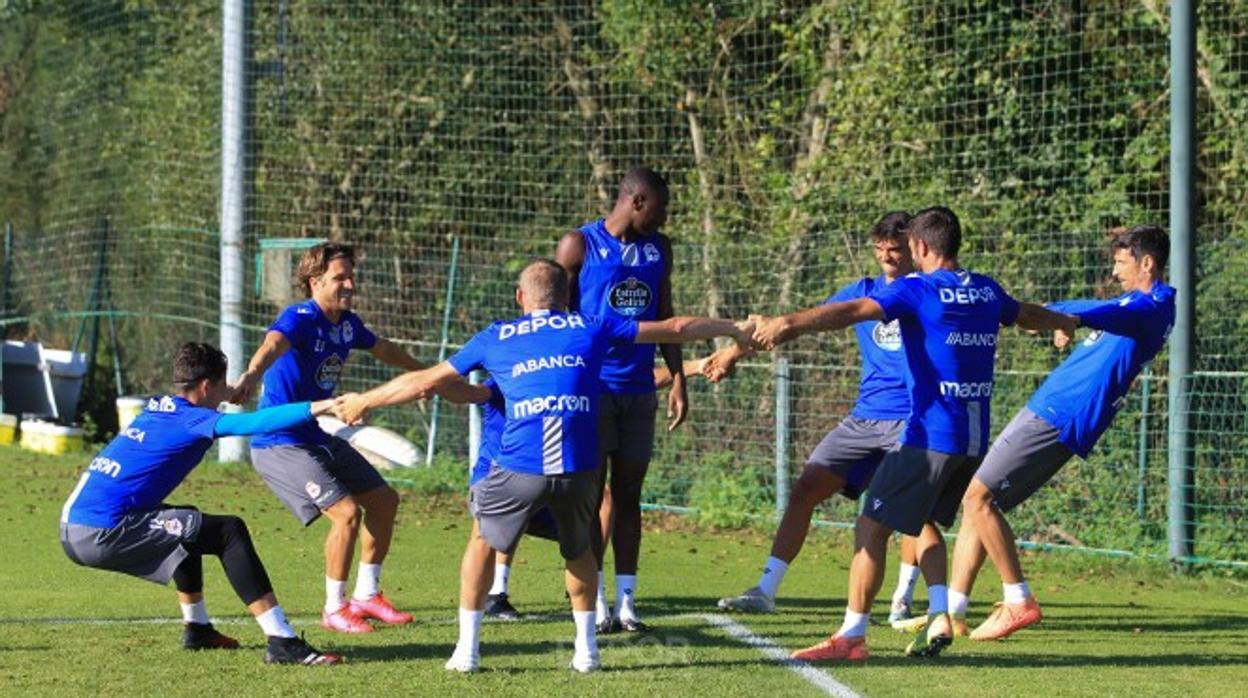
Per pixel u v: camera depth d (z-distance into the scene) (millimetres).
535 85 19281
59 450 17844
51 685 6773
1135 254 8867
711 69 18375
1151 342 8727
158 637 8023
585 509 7219
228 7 16750
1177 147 12008
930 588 8039
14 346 19359
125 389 20219
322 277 8789
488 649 7895
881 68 16328
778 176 17281
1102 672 7625
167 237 20156
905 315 7590
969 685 7168
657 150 18859
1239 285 13242
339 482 8586
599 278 8555
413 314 17484
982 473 8781
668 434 15289
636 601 9953
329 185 19438
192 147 20516
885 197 15891
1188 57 11961
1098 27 15391
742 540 13461
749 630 8750
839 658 7770
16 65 23500
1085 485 13086
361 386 17328
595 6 19078
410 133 19422
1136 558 12234
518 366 7121
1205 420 12281
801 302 15750
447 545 12367
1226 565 11844
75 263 21438
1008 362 13898
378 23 19500
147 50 21578
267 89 19422
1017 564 8688
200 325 19328
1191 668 7824
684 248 16453
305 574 10688
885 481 7680
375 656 7621
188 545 7371
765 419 14836
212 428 7348
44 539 11961
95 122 22047
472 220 19141
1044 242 14547
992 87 15703
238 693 6645
